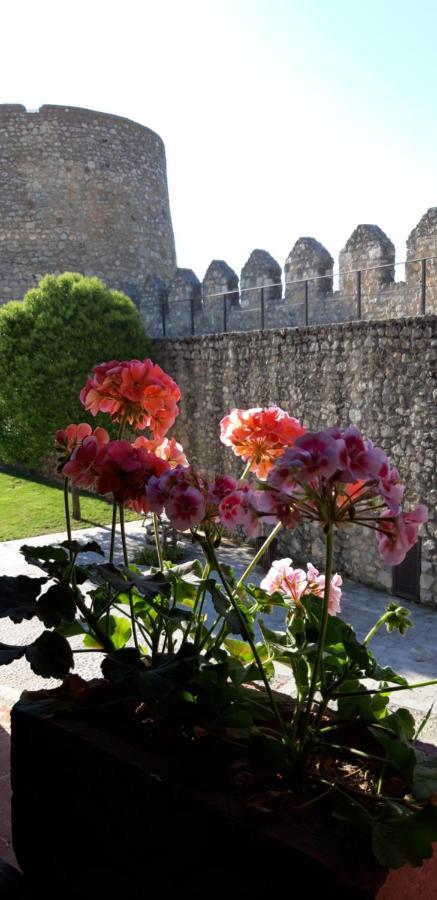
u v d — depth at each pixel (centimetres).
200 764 156
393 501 145
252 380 1248
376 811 142
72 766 167
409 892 129
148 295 1695
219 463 1370
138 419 209
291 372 1152
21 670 639
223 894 137
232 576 212
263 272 1379
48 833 175
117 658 178
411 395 943
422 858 121
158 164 2317
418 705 610
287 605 203
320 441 144
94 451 180
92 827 163
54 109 2042
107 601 216
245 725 168
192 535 173
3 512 1423
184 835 144
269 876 131
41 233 2041
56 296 1435
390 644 789
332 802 144
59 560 198
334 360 1063
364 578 1036
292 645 189
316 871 124
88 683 204
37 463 1505
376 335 985
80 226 2084
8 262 2031
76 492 1372
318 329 1086
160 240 2319
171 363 1470
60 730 170
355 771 162
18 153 2028
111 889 160
